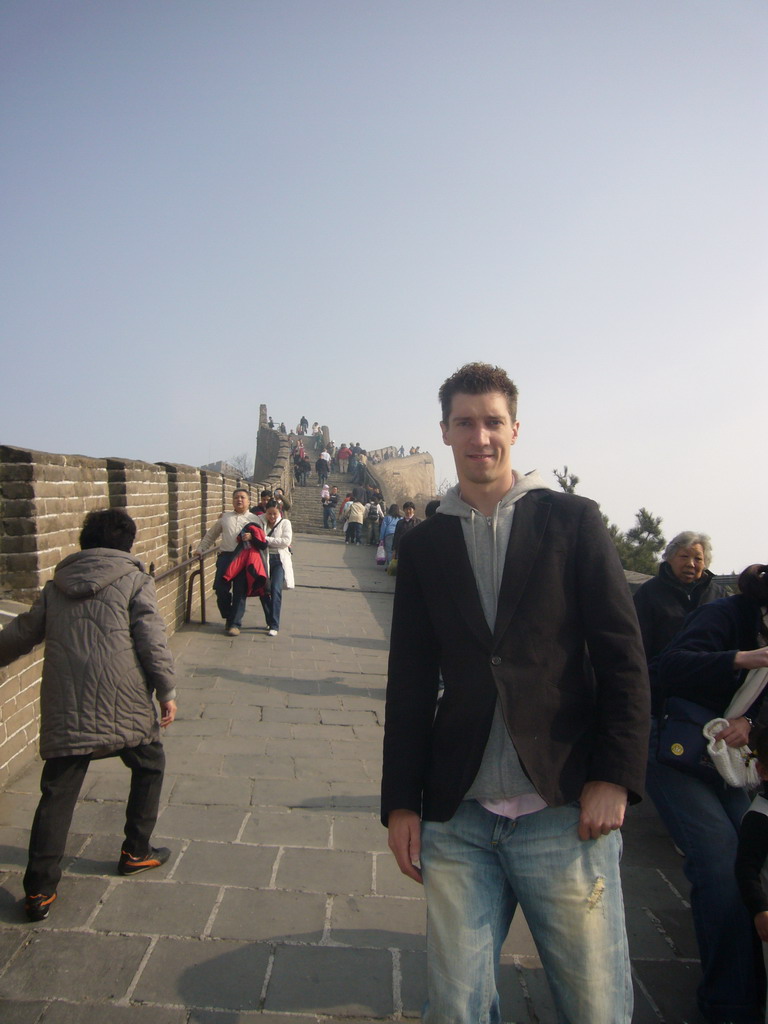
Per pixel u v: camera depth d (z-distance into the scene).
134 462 6.88
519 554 2.08
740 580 3.28
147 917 3.26
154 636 3.45
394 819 2.08
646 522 13.50
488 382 2.20
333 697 6.94
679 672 3.15
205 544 9.37
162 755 3.61
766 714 3.03
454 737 2.03
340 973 2.97
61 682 3.29
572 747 1.99
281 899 3.46
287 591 13.72
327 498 31.20
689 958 3.20
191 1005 2.75
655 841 4.27
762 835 2.58
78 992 2.78
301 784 4.81
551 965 1.92
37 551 4.74
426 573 2.18
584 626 2.06
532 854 1.95
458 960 1.90
